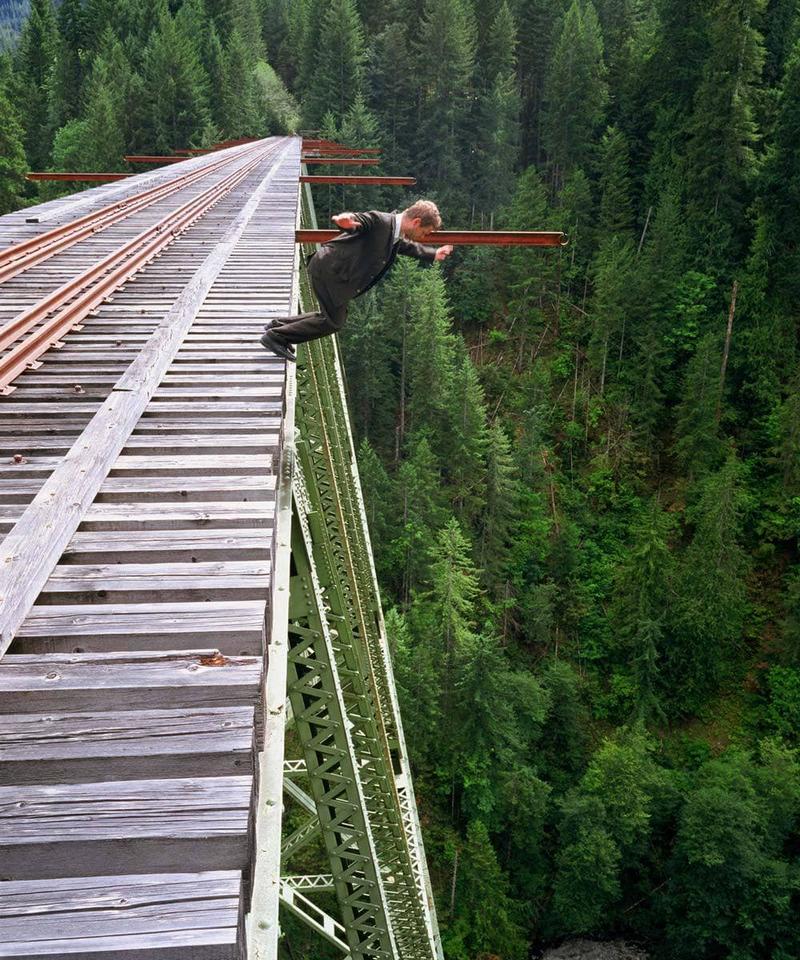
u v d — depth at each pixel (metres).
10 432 4.79
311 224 34.09
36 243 10.99
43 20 73.38
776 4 49.91
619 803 23.66
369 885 7.00
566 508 38.56
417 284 42.69
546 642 33.16
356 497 17.31
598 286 43.44
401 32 58.47
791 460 36.09
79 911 1.66
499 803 24.31
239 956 1.61
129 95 52.53
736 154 41.62
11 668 2.37
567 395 43.25
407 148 58.88
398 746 14.24
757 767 26.53
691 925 22.64
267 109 66.31
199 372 5.77
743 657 31.94
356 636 11.22
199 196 17.69
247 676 2.35
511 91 57.59
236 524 3.47
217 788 1.98
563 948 23.27
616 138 48.41
